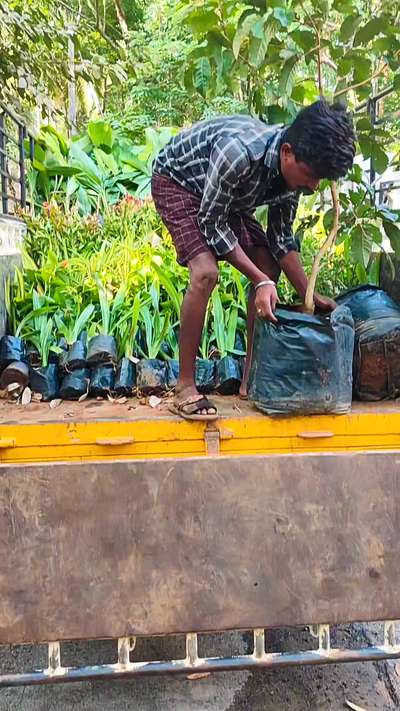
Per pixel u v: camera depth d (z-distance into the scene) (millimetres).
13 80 3695
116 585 1621
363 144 2633
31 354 2910
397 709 1958
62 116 3729
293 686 2068
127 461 1618
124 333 2979
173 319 3127
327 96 2578
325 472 1659
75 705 1971
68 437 2088
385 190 3346
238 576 1649
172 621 1638
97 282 3252
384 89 2943
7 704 1975
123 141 6121
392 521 1685
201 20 2531
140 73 4602
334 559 1672
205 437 2109
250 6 2385
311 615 1671
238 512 1642
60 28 3477
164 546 1629
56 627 1611
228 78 2662
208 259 2172
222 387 2570
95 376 2596
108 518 1612
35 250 3994
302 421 2150
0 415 2236
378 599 1687
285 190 2174
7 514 1595
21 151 4383
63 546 1606
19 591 1601
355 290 2729
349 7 2334
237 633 2369
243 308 3172
